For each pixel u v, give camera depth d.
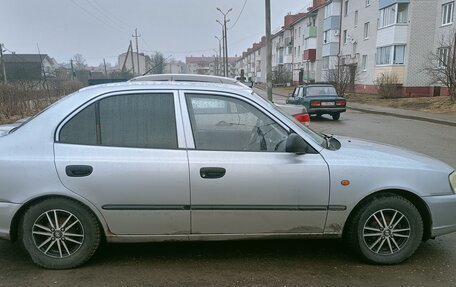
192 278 3.10
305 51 48.31
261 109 3.30
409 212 3.26
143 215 3.11
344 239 3.46
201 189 3.08
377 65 30.27
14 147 3.11
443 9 25.48
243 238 3.23
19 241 3.27
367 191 3.18
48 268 3.21
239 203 3.12
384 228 3.28
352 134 11.94
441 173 3.32
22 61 67.31
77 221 3.15
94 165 3.05
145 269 3.24
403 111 18.56
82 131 3.16
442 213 3.29
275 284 3.01
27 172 3.04
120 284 3.00
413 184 3.22
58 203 3.09
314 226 3.22
